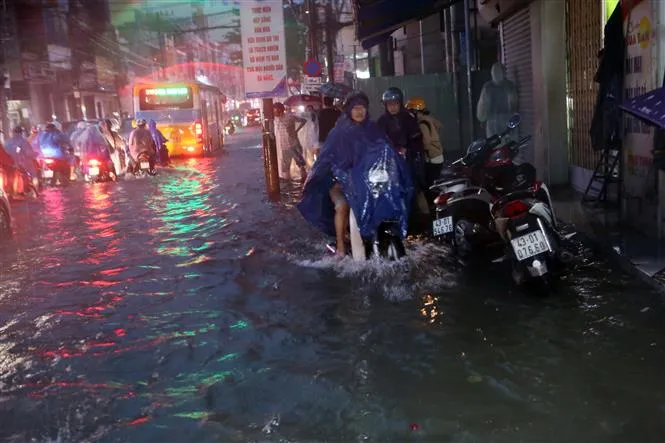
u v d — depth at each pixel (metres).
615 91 7.77
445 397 4.02
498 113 13.60
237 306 6.05
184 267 7.63
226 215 11.16
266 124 12.45
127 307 6.25
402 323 5.33
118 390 4.40
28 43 34.97
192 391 4.32
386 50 30.17
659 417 3.66
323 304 5.95
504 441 3.51
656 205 6.82
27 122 32.75
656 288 5.61
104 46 47.09
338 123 7.27
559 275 6.21
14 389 4.51
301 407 4.00
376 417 3.82
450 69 21.20
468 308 5.58
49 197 15.36
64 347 5.29
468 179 7.07
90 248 9.10
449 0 12.40
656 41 6.59
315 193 7.69
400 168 7.09
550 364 4.39
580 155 10.39
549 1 10.73
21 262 8.45
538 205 5.79
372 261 7.19
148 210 12.38
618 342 4.68
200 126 25.42
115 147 19.53
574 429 3.58
